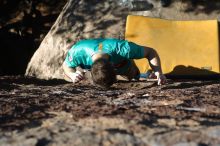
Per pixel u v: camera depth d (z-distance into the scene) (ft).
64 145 11.38
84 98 17.17
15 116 14.02
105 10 27.81
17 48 38.70
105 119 13.39
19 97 17.35
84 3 28.48
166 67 24.36
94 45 19.26
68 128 12.64
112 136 11.90
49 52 27.76
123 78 22.94
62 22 28.40
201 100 16.39
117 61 19.53
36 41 39.11
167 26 25.30
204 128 12.56
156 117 13.67
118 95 18.19
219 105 15.51
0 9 43.86
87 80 23.34
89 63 19.31
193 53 24.49
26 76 27.37
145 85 21.65
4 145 11.47
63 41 27.43
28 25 41.19
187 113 14.21
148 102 16.14
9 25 41.42
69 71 20.03
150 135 11.98
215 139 11.69
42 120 13.53
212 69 24.03
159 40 24.91
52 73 26.99
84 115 13.91
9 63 37.45
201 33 24.91
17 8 44.06
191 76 24.04
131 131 12.30
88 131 12.32
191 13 26.84
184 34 25.00
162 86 21.11
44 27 40.83
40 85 23.15
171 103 15.87
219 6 26.86
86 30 27.32
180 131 12.28
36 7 43.57
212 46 24.50
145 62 23.93
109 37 26.68
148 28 25.23
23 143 11.56
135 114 13.96
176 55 24.50
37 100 16.51
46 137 11.91
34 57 28.66
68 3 29.96
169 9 27.12
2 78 25.85
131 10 27.48
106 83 18.10
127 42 19.45
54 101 16.35
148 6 27.35
